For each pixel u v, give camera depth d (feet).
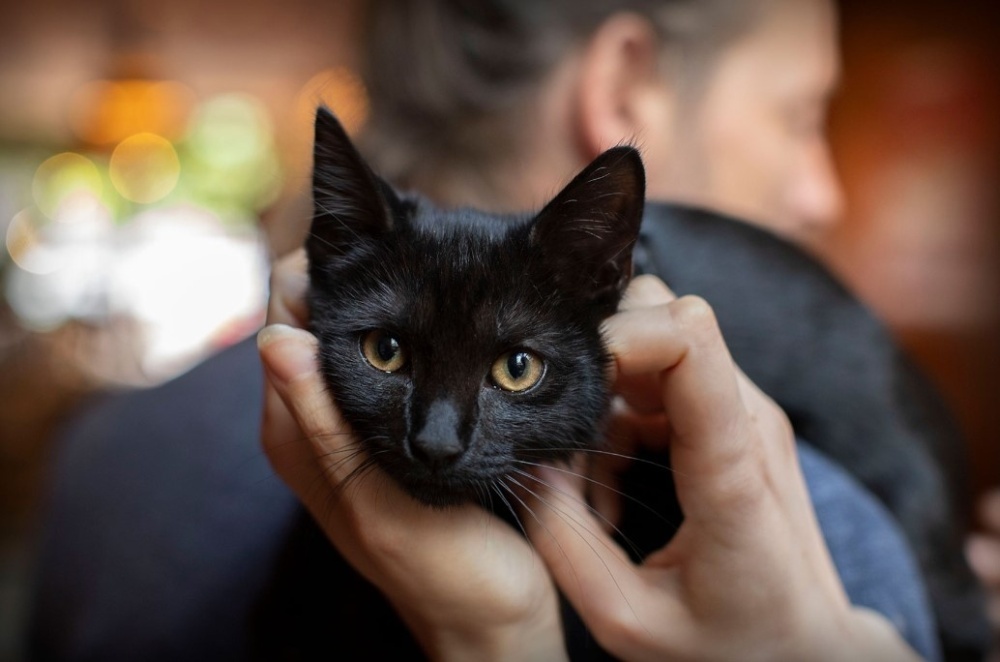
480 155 1.48
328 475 1.01
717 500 0.99
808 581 1.02
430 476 1.05
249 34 4.42
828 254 3.22
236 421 1.29
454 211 1.21
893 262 3.25
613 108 1.48
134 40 4.61
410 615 1.07
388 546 1.00
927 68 3.07
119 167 5.46
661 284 1.16
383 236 1.14
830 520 1.15
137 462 1.31
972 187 3.02
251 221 5.10
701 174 1.57
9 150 6.57
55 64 5.15
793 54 1.59
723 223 1.55
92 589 1.27
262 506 1.24
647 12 1.47
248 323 2.03
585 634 1.11
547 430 1.11
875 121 3.22
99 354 3.98
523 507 1.10
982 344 3.06
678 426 0.99
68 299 4.28
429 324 1.10
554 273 1.13
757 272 1.53
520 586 1.02
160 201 5.49
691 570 1.02
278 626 1.21
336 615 1.20
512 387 1.11
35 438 3.65
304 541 1.21
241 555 1.23
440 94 1.48
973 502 2.01
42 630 1.32
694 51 1.51
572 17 1.46
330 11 4.09
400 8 1.51
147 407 1.36
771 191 1.64
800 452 1.22
